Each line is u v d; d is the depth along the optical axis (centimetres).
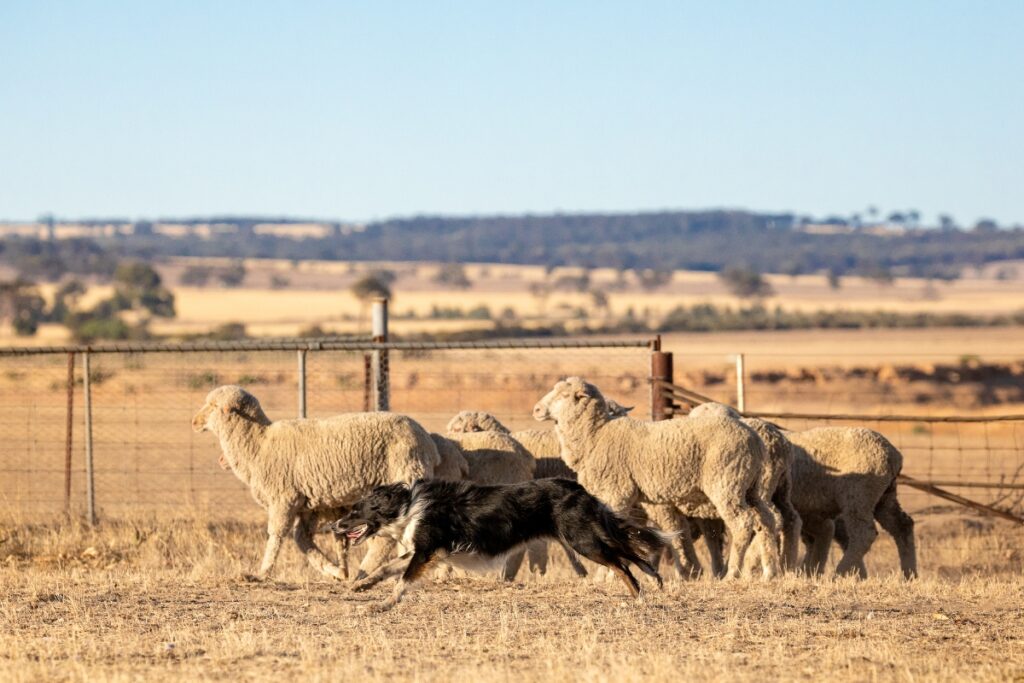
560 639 1719
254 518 3062
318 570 2378
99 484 3641
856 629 1795
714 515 2464
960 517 3447
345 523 2067
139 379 7050
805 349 14362
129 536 2809
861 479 2583
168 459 4112
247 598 2047
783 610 1945
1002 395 8862
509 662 1588
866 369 9812
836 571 2584
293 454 2312
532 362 9456
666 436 2381
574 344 2905
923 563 2939
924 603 2036
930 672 1514
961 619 1878
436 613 1916
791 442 2634
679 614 1905
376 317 3070
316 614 1908
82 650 1655
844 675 1507
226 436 2336
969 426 6744
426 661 1591
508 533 2055
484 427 2642
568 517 2059
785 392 8806
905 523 2709
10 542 2736
